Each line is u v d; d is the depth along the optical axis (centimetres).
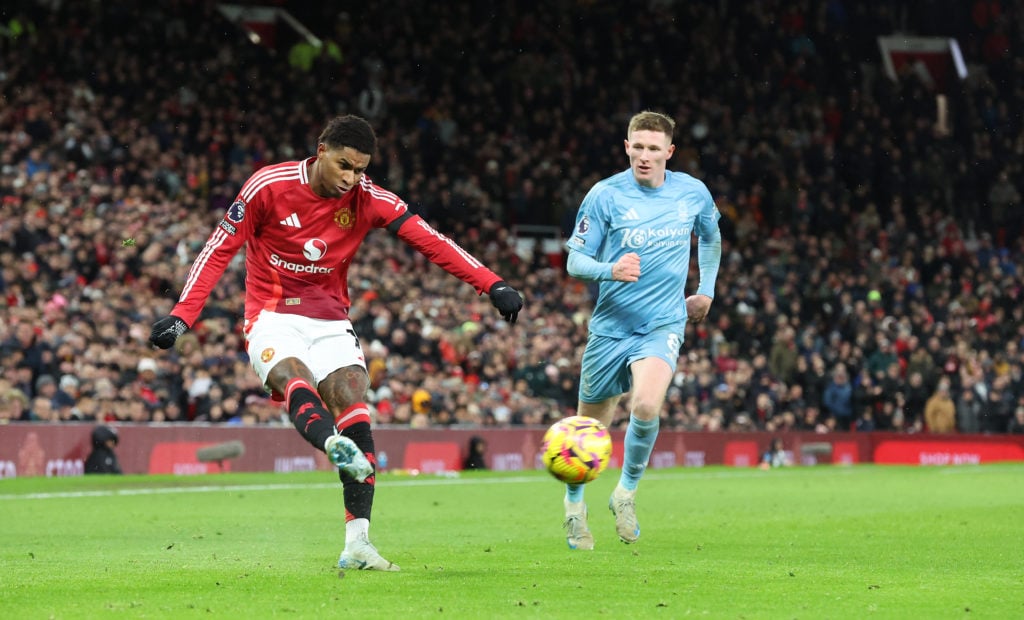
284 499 2247
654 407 1285
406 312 3731
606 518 1842
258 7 5538
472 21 5519
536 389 3812
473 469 3419
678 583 1045
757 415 4159
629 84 5578
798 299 4862
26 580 1051
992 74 6291
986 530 1648
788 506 2180
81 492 2370
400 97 4962
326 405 1122
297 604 902
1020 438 4384
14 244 3222
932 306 5031
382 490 2611
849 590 1010
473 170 4962
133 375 2991
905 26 6619
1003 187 5844
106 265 3356
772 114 5756
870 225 5434
